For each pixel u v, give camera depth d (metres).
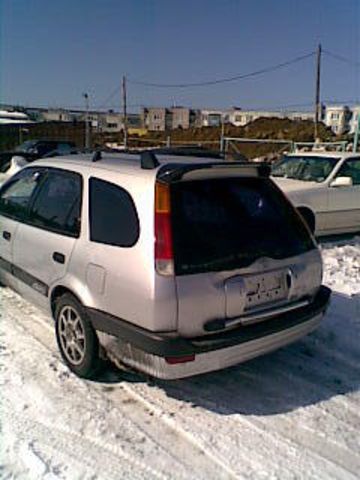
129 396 3.31
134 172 3.22
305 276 3.42
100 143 53.25
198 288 2.89
